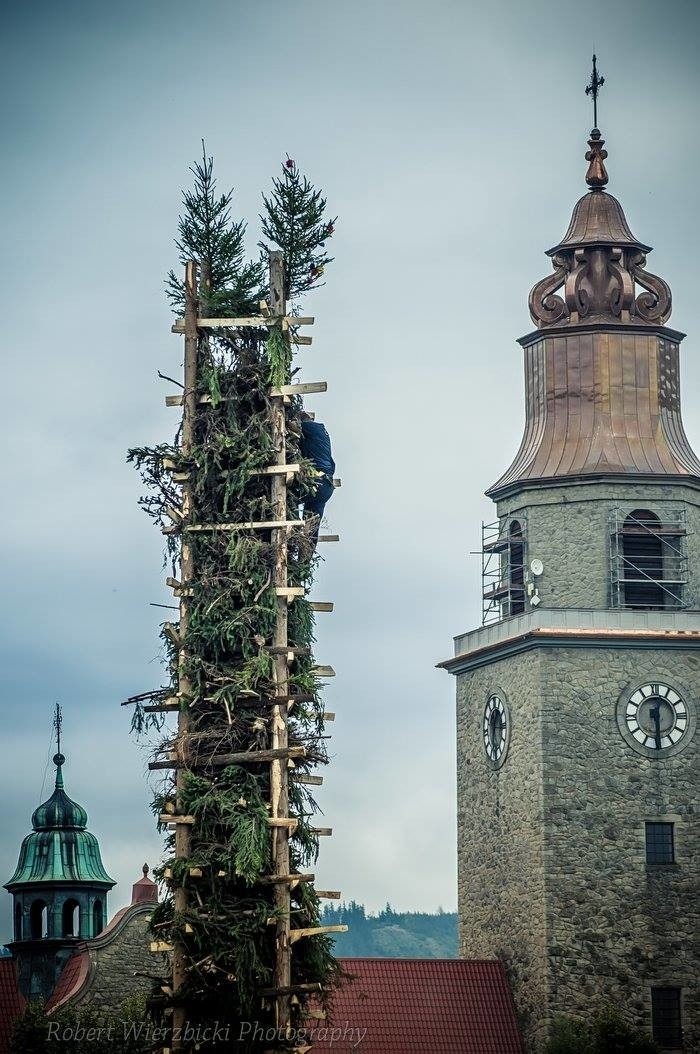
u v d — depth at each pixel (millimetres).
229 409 78688
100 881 128250
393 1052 118188
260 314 80500
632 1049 115438
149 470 78562
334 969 77500
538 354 127750
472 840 127312
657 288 127438
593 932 119438
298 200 80875
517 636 122438
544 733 121000
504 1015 120875
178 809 75438
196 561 77812
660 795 121125
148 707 76875
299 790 76812
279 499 78125
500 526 127000
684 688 122250
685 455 125562
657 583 122688
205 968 74500
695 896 120438
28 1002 122250
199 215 81625
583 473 123250
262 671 76000
